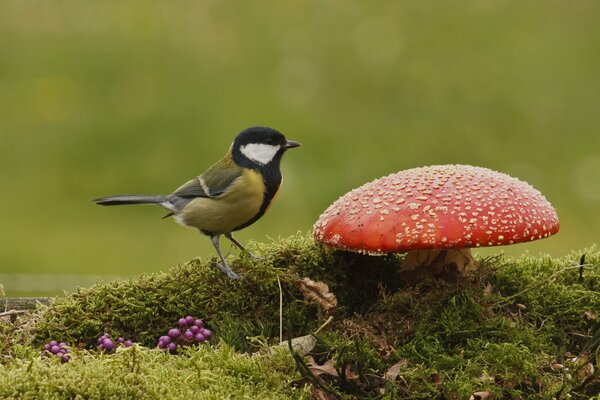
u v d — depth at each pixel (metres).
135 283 6.66
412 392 5.71
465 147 15.89
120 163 15.16
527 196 6.10
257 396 5.29
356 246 5.98
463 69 17.45
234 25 18.67
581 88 16.92
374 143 15.73
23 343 6.32
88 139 15.66
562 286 6.71
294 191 14.34
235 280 6.59
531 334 6.14
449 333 6.06
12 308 7.00
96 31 18.64
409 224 5.86
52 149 15.56
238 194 7.48
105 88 17.00
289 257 6.86
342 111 16.50
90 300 6.55
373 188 6.25
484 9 19.02
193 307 6.51
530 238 5.93
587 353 6.04
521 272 6.86
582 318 6.51
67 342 6.40
